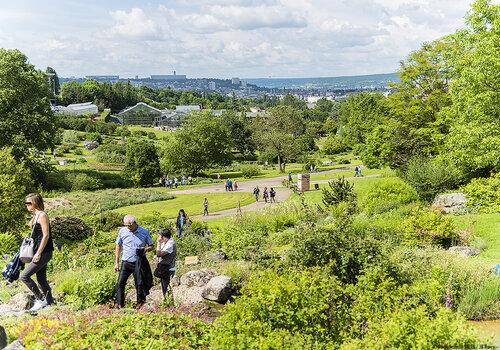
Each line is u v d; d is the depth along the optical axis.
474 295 11.96
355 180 55.78
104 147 107.00
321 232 12.41
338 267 11.88
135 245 10.62
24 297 11.89
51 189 64.19
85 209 47.78
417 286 11.11
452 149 32.06
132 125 177.88
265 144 86.06
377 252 12.07
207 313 12.48
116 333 7.90
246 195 54.62
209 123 86.56
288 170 88.62
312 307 8.09
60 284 14.24
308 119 181.12
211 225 34.53
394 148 41.69
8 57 63.69
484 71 26.38
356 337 7.93
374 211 25.45
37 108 65.69
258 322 7.66
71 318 8.61
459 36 32.00
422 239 18.84
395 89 43.91
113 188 70.81
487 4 28.84
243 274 15.42
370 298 8.70
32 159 61.94
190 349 7.84
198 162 84.50
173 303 11.16
